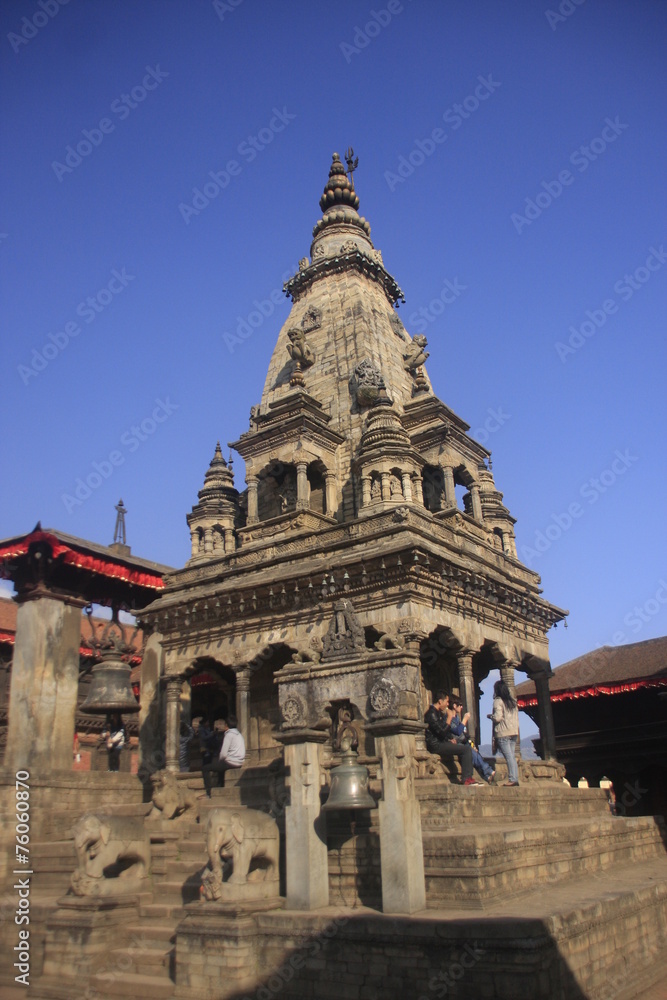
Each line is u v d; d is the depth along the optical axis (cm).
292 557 2902
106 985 1397
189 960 1329
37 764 2511
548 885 1575
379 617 2578
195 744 3288
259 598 2856
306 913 1326
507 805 2034
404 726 1361
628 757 3550
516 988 1083
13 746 2553
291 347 3647
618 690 3588
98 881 1581
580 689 3688
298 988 1252
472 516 3475
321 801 1518
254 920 1335
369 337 3719
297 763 1466
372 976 1195
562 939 1197
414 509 2758
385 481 2969
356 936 1228
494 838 1412
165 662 3109
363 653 1486
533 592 3312
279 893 1485
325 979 1234
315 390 3706
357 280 3950
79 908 1523
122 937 1519
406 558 2511
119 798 2577
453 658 3095
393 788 1345
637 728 3569
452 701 3019
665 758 3453
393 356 3812
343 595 2684
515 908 1307
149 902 1634
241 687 2862
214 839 1409
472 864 1330
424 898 1319
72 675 2720
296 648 2761
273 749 2956
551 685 3922
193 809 2050
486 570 2911
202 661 3039
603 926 1370
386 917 1230
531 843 1579
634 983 1423
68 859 2077
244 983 1274
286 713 1505
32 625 2664
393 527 2648
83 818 1622
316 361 3784
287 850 1427
